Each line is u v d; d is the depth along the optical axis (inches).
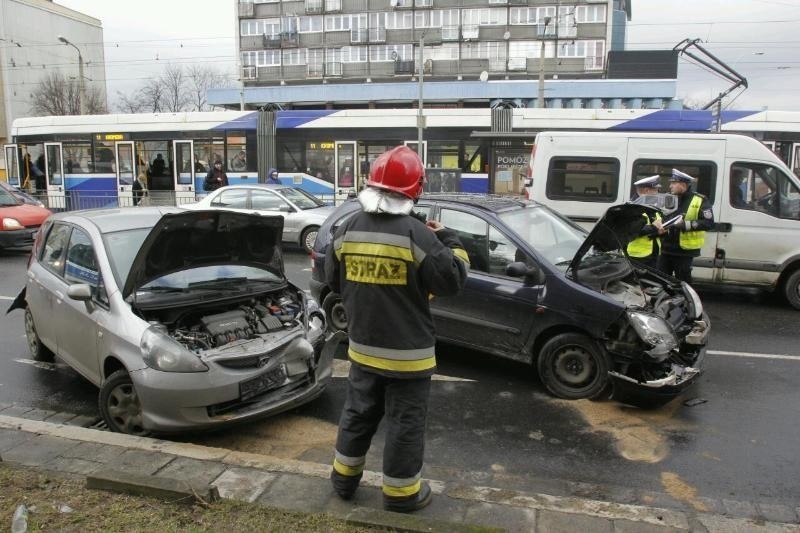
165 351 172.9
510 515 129.6
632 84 2037.4
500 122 659.4
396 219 122.2
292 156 716.0
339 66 2913.4
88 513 126.4
